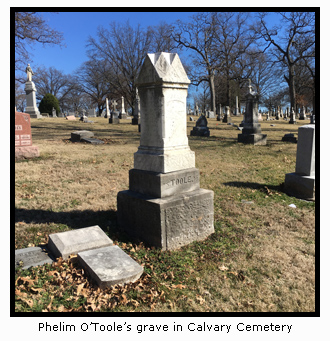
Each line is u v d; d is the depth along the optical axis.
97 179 8.27
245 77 54.84
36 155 10.71
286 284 3.97
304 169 7.58
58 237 4.34
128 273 3.70
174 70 4.80
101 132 20.61
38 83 73.69
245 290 3.82
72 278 3.73
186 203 4.86
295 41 42.34
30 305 3.22
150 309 3.39
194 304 3.51
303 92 56.94
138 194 5.05
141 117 5.11
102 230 4.75
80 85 64.62
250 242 5.09
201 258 4.53
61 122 28.25
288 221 6.02
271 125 30.12
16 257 4.02
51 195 6.75
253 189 8.01
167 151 4.83
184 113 5.10
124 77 54.56
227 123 30.86
